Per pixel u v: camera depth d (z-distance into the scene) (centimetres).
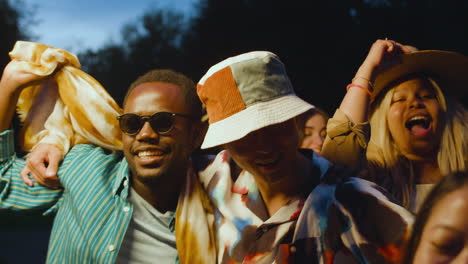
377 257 152
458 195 109
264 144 161
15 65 233
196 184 199
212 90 164
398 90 222
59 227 214
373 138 230
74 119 232
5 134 231
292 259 163
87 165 216
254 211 176
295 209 168
